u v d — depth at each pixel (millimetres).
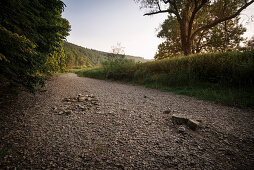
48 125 2273
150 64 9883
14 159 1402
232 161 1453
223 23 16891
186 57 7965
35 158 1439
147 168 1335
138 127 2268
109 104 3670
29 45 2727
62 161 1409
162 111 3105
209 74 6012
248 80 4586
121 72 11148
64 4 4270
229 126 2271
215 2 14211
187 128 2195
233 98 3803
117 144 1763
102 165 1371
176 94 5242
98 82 9789
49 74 4887
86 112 2961
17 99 3615
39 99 3875
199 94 4797
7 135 1860
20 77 2863
